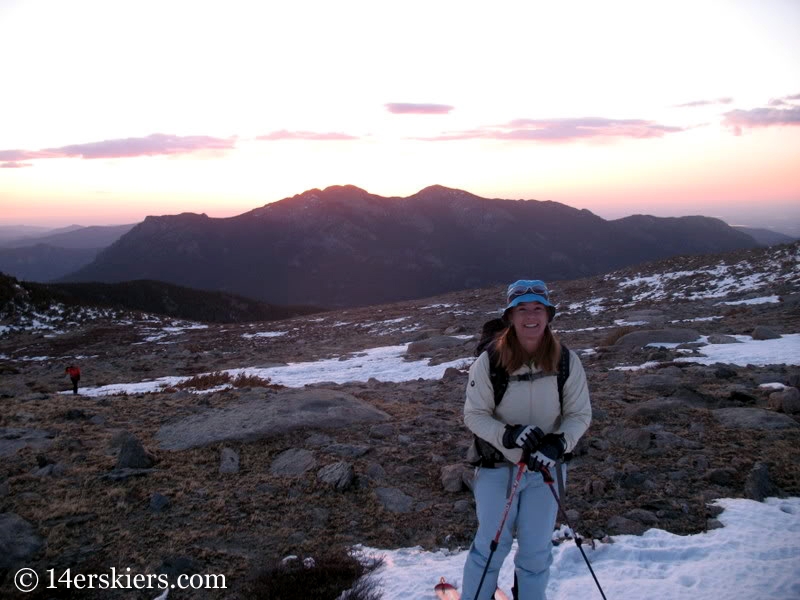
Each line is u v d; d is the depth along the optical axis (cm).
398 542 518
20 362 3006
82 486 629
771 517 524
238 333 3922
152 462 698
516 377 322
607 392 1027
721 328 1905
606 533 514
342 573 454
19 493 609
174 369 2502
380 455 722
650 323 2120
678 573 436
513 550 475
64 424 875
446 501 596
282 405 880
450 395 1171
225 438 770
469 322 3061
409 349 2333
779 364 1226
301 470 672
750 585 406
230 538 522
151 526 544
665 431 772
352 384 1504
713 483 611
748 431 755
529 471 328
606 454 704
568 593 418
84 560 486
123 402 1054
